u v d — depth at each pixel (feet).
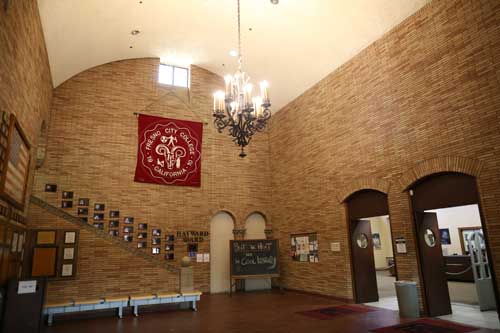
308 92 40.27
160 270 33.22
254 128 21.71
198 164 41.70
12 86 18.10
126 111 39.17
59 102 36.19
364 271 32.78
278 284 42.80
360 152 31.99
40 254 30.09
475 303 29.73
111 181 36.83
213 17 33.76
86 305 26.45
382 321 24.17
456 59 24.32
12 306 18.38
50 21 26.23
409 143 27.22
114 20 32.32
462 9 24.18
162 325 24.08
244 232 42.96
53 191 34.22
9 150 17.79
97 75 38.58
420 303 25.79
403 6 27.76
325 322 24.13
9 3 15.96
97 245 31.86
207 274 39.60
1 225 17.80
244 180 44.34
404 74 28.19
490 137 21.90
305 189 39.29
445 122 24.67
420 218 27.12
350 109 33.65
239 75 25.32
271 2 31.12
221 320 25.36
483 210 21.91
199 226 40.32
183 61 42.39
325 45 34.35
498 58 21.86
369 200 31.68
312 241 37.55
